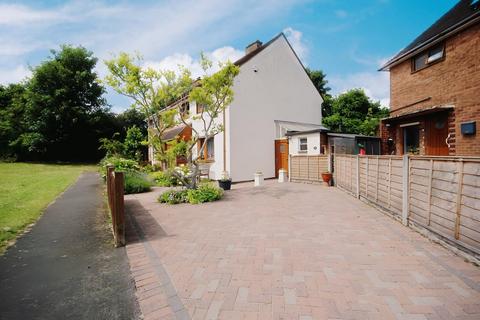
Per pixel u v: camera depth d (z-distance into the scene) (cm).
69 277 352
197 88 926
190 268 364
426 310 254
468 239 351
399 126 1138
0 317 266
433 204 432
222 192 965
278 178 1592
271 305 270
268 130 1647
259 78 1609
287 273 338
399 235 472
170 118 953
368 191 755
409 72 1094
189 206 799
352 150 1469
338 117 2356
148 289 313
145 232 543
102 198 967
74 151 3216
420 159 471
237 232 522
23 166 2470
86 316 265
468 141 825
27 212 718
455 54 873
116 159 1388
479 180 328
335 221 580
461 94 852
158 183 1323
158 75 852
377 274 328
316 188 1133
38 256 428
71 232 558
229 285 313
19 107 3080
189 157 953
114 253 434
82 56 3206
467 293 279
